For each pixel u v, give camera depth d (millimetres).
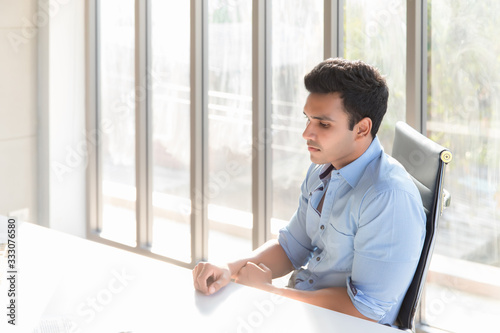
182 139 3547
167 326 1377
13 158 3701
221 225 3467
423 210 1647
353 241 1721
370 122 1696
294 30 3049
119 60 3734
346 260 1752
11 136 3674
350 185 1729
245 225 3377
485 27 2498
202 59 3377
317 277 1843
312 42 2998
